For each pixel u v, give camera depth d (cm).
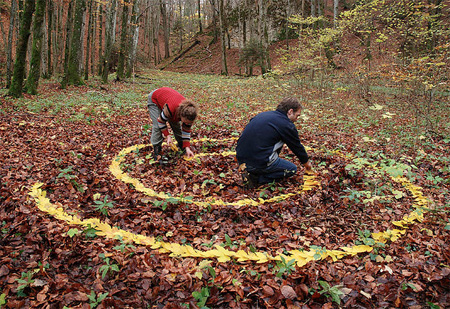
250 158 374
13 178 373
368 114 852
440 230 279
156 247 257
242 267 238
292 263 229
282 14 3025
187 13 5431
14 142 542
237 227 294
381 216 308
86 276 229
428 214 300
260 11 2261
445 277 216
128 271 228
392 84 1147
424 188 378
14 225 273
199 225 300
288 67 1512
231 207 322
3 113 772
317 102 1041
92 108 890
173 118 429
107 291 214
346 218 308
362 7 1217
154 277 224
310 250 252
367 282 221
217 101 1125
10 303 196
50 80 1747
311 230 286
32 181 365
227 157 496
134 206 334
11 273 220
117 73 1812
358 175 394
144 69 2855
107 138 619
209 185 398
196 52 3616
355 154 512
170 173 436
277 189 374
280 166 383
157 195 348
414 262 237
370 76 1157
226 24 3494
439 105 918
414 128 668
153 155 491
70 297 202
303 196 348
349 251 251
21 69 1050
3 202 310
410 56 1100
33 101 989
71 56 1467
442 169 432
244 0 3288
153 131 458
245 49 2448
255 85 1545
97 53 3200
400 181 385
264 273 231
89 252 248
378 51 1277
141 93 1341
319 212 315
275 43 2997
